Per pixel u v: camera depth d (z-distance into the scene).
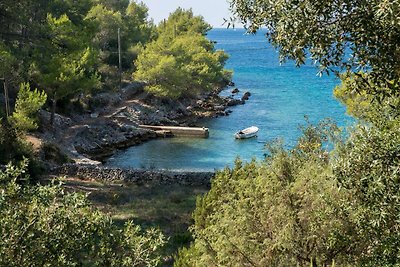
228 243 9.19
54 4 39.50
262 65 126.62
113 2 82.50
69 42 32.59
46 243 5.58
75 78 36.81
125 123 46.78
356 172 6.14
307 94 71.31
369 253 7.80
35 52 29.00
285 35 5.20
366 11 4.83
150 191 25.66
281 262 8.85
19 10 20.33
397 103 5.98
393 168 5.52
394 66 5.02
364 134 6.08
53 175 27.95
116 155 38.62
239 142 42.78
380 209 5.88
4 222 5.41
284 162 9.84
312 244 8.77
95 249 6.25
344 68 5.42
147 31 79.56
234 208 9.69
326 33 5.05
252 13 5.79
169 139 44.75
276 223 9.08
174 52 61.97
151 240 6.65
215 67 71.19
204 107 60.28
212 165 35.38
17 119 27.66
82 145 38.41
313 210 8.56
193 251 11.03
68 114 43.75
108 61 63.88
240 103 63.50
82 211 6.26
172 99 57.16
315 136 11.44
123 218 19.66
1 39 21.75
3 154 25.14
